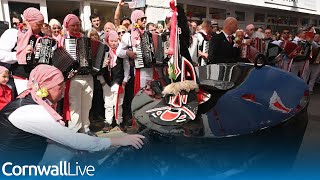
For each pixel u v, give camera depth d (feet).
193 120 5.06
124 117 13.66
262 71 7.63
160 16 24.38
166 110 5.59
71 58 10.56
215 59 13.21
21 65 9.86
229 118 5.03
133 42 12.82
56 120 5.77
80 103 11.84
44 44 9.89
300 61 20.97
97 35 13.15
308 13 47.96
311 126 10.17
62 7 21.77
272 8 39.65
